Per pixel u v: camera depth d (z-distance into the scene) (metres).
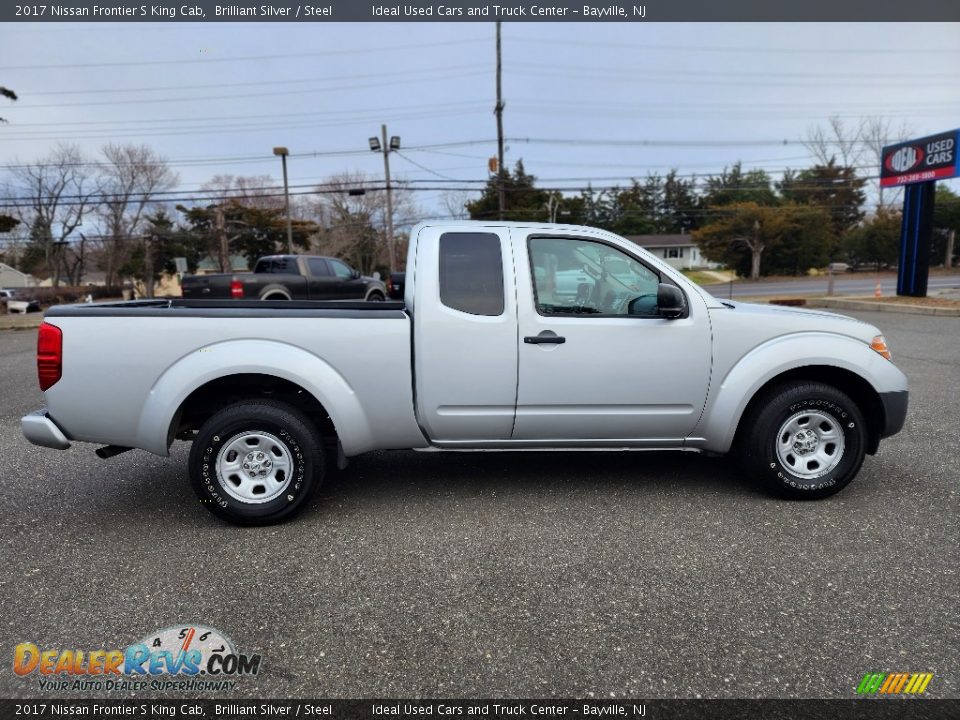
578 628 2.55
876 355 3.87
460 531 3.49
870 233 45.25
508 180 48.69
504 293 3.70
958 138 15.91
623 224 67.06
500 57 28.75
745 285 36.78
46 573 3.03
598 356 3.72
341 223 52.00
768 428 3.79
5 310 30.75
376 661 2.36
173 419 3.52
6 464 4.77
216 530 3.54
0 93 22.25
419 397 3.70
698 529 3.47
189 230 51.34
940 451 4.81
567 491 4.09
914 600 2.71
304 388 3.56
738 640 2.46
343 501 3.96
